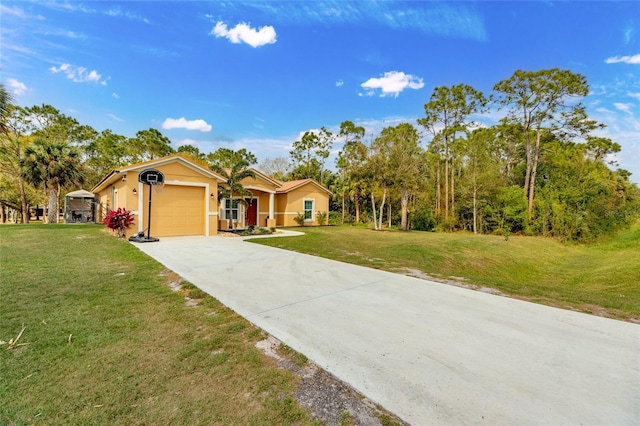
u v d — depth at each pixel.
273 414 2.02
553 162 20.86
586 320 3.73
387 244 11.62
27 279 5.15
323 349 2.90
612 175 19.38
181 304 4.16
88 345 2.92
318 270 6.46
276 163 38.44
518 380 2.39
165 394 2.22
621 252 13.95
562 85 18.56
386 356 2.77
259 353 2.84
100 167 26.78
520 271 10.98
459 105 21.92
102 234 11.56
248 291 4.81
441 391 2.24
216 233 13.11
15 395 2.16
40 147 19.20
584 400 2.14
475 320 3.69
